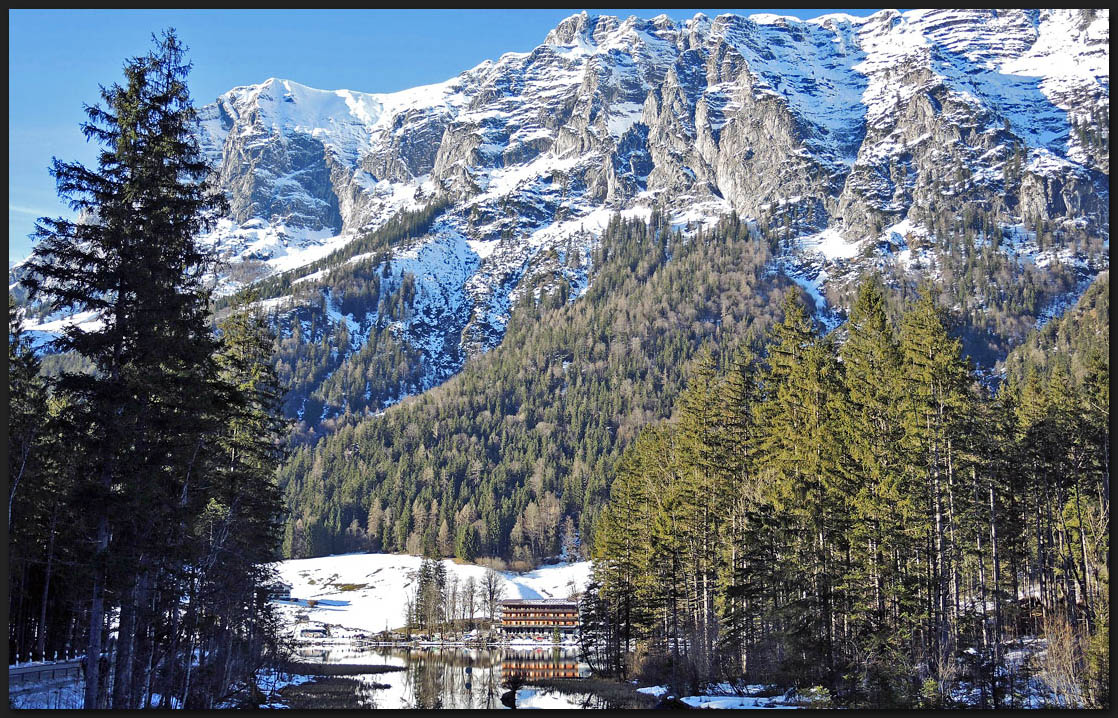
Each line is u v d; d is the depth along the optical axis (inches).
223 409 1262.3
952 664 1441.9
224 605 1568.7
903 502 1642.5
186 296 1147.9
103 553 1051.3
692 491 2266.2
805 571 1736.0
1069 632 1421.0
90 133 1120.8
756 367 2311.8
